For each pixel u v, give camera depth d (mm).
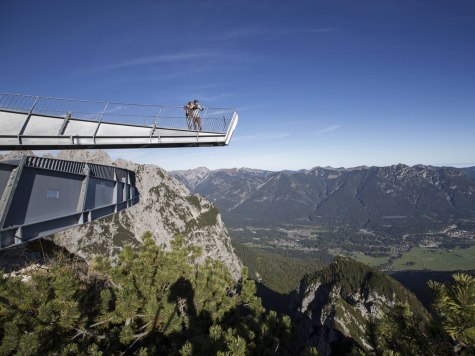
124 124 20609
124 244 17562
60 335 12453
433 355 7992
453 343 7773
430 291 7586
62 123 20094
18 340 10211
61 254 22484
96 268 15969
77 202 13438
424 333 8297
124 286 15773
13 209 10484
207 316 20312
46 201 11852
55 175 12352
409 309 9414
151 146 20594
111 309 16297
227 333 14953
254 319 22078
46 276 13008
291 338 23203
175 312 15648
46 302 12312
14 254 23766
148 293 15945
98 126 20438
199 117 20391
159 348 17188
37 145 19672
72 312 11977
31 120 19781
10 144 19094
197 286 20000
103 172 15500
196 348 13812
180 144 20453
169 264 17703
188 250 21297
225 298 22703
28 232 10961
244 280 28047
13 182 10352
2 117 19281
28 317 11555
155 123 20516
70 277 12680
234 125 20078
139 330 15789
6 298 11547
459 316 7055
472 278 6988
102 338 14617
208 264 23984
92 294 14609
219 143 20109
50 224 12000
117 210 16625
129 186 18656
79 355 11469
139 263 16828
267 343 20609
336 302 102562
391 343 9539
